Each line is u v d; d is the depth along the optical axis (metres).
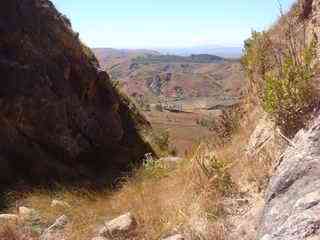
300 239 3.72
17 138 12.00
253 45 8.76
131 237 6.45
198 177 7.01
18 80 12.85
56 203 8.54
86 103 15.91
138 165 14.74
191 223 6.07
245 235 5.25
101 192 10.14
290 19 8.56
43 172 11.69
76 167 13.29
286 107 5.80
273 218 4.47
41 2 15.89
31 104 12.82
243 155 7.01
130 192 8.55
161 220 6.57
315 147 4.72
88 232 7.00
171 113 109.88
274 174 5.16
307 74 5.75
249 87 9.04
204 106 167.12
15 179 10.82
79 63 16.12
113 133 16.25
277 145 6.03
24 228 7.38
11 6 14.24
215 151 8.14
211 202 6.15
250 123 7.98
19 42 13.84
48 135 13.03
